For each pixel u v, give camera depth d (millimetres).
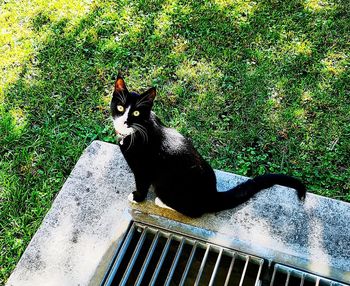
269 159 1018
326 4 1388
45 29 1328
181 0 1402
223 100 1130
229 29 1312
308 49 1250
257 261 733
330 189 957
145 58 1236
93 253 757
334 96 1136
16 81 1188
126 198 826
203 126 1083
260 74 1186
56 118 1110
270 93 1146
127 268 727
